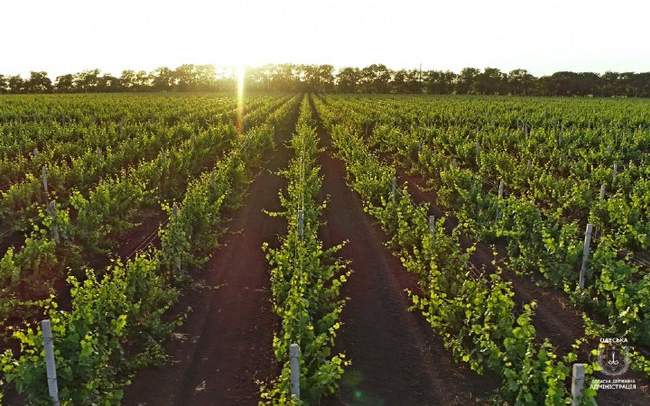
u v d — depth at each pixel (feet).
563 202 48.55
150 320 26.81
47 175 51.52
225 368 25.43
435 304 26.09
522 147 77.71
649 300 25.54
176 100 207.21
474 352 24.25
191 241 37.78
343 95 329.31
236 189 56.49
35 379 18.83
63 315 22.29
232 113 140.77
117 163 63.62
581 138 86.07
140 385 23.91
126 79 398.62
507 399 21.21
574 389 17.34
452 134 86.58
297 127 118.42
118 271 26.37
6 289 28.84
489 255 40.24
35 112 126.82
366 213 52.29
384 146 92.79
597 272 31.07
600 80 338.95
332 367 20.56
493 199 44.45
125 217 44.86
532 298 33.06
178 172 59.98
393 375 24.99
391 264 38.93
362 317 30.73
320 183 55.36
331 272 29.58
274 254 31.65
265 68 447.42
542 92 340.39
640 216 42.65
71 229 36.14
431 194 61.00
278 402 19.56
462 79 381.60
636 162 75.20
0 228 43.98
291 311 22.76
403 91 387.14
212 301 32.53
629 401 22.84
